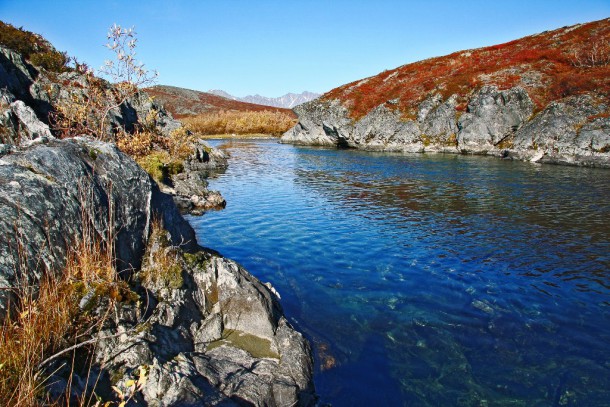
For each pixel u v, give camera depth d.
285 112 123.31
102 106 21.58
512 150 38.31
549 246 13.75
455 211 18.83
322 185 26.75
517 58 49.72
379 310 9.52
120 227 7.14
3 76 21.38
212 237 15.27
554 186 24.03
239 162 40.56
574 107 36.12
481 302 9.90
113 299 5.98
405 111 50.81
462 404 6.48
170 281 7.32
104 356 5.38
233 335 7.39
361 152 49.78
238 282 8.04
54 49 31.34
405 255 13.17
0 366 3.73
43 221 5.59
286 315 9.10
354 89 61.62
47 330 4.84
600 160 30.98
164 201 9.39
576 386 6.86
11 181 5.54
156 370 5.38
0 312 4.64
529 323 8.89
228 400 5.48
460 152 43.75
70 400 4.38
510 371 7.28
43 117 23.31
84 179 6.57
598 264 12.12
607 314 9.24
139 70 15.62
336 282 11.13
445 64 58.09
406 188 24.84
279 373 6.50
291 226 16.78
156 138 33.91
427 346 8.05
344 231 15.95
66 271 5.77
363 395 6.66
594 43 44.88
